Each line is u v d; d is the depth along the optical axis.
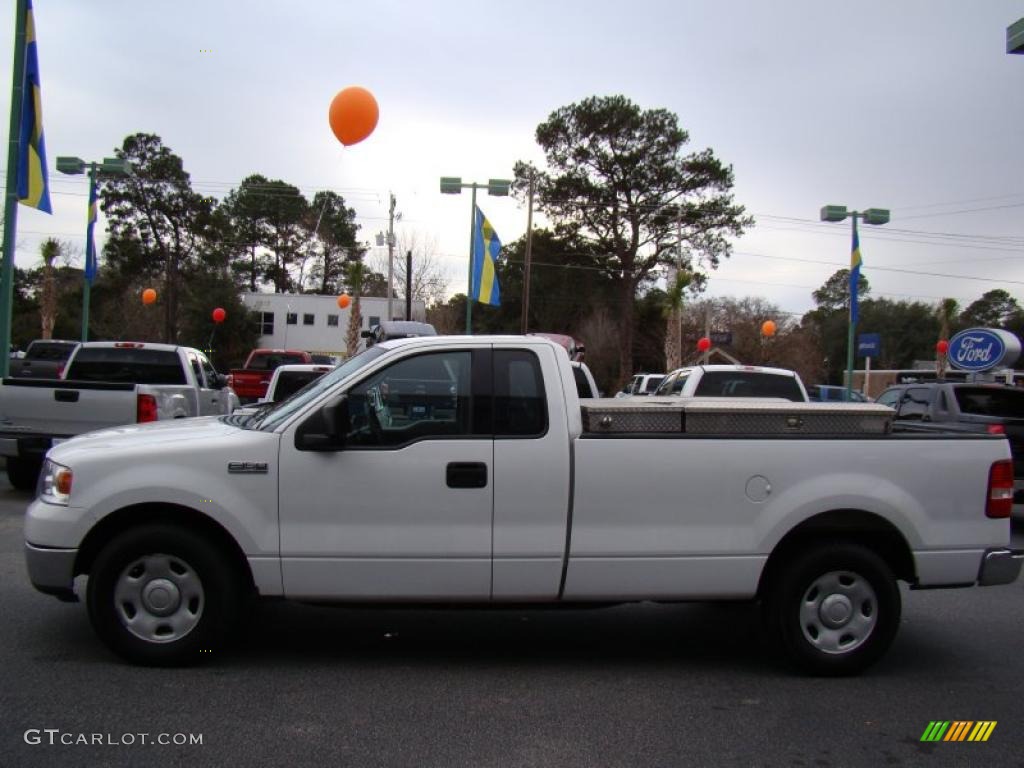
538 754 3.85
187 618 4.74
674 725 4.23
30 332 51.41
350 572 4.70
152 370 11.98
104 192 57.47
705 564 4.83
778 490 4.87
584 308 53.56
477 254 24.44
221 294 55.22
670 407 5.00
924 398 12.71
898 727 4.27
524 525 4.75
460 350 4.90
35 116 14.38
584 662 5.22
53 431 9.71
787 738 4.11
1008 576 5.04
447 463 4.71
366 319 58.69
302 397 5.08
